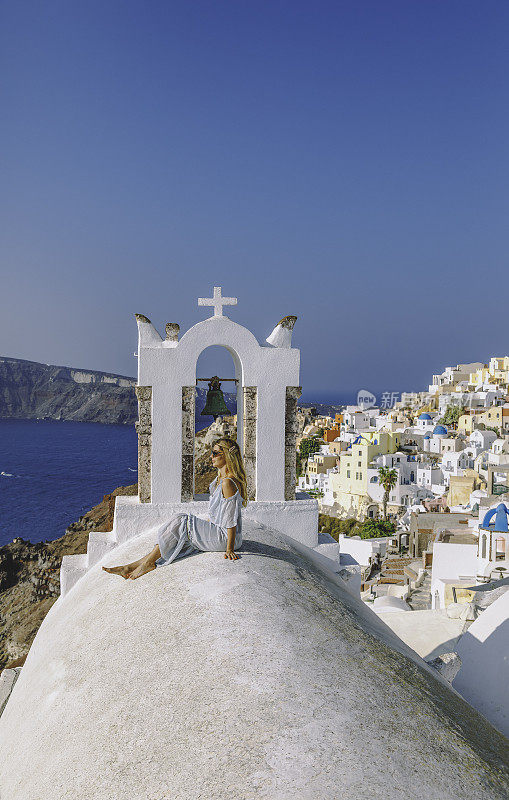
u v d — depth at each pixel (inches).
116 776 139.3
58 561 1716.3
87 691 189.2
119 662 193.2
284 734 133.0
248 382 386.6
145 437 372.2
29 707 215.8
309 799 112.8
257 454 390.6
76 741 166.1
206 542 252.1
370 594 1358.3
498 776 137.1
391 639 223.3
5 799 171.2
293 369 393.7
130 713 162.2
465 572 1382.9
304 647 174.9
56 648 242.1
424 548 2144.4
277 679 155.4
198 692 157.1
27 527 4424.2
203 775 126.2
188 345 376.2
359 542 2230.6
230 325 382.3
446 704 173.5
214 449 257.6
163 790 126.8
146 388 370.9
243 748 130.7
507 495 2208.4
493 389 5339.6
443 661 239.5
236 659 167.6
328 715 139.7
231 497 250.2
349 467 3678.6
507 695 249.9
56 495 5762.8
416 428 4805.6
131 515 364.5
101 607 244.7
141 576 252.4
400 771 123.3
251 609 196.9
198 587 220.1
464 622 418.6
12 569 1770.4
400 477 3543.3
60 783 151.0
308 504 390.3
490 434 3801.7
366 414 5388.8
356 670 167.8
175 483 373.7
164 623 202.7
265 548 271.3
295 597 215.8
